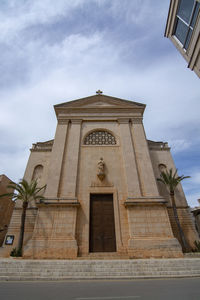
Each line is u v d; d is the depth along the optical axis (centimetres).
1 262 952
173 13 1143
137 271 905
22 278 809
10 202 2545
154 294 523
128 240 1323
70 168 1683
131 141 1878
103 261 995
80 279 812
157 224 1391
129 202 1459
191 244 1655
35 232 1338
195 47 947
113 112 2133
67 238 1320
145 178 1647
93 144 1914
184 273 888
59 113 2103
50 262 970
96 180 1642
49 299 481
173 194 1778
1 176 2434
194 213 2523
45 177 1978
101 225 1459
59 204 1449
